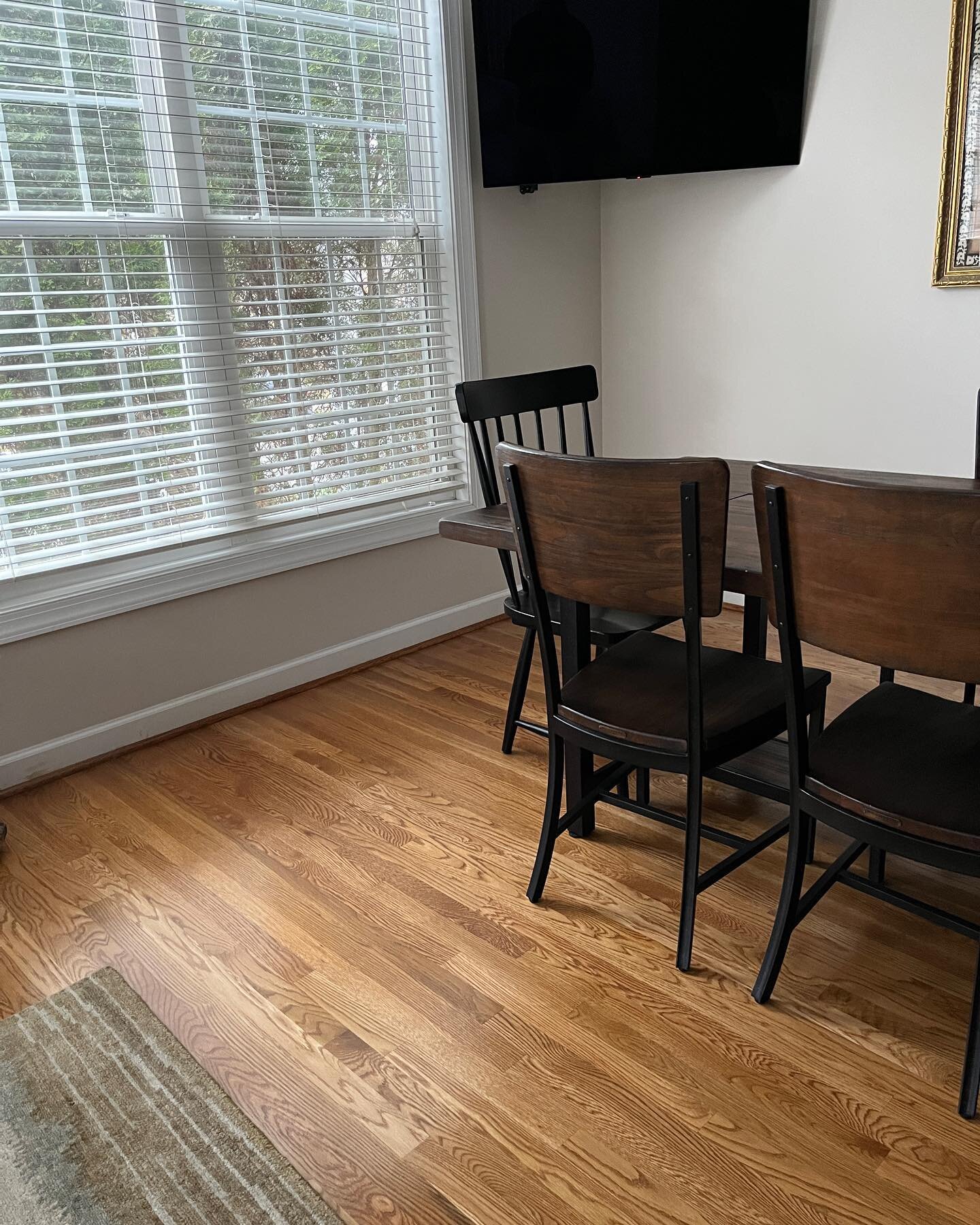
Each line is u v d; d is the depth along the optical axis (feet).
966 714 5.36
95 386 8.40
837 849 6.96
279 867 7.00
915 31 9.31
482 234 10.98
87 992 5.75
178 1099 4.94
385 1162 4.54
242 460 9.45
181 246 8.67
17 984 5.87
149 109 8.26
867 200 10.01
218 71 8.63
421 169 10.46
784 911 5.34
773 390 11.28
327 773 8.37
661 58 9.98
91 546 8.50
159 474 8.96
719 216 11.23
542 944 6.04
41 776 8.44
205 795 8.07
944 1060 5.01
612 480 5.00
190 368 8.91
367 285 10.20
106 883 6.89
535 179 10.57
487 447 8.17
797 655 4.79
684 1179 4.39
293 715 9.59
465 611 11.80
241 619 9.62
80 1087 5.05
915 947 5.89
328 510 10.14
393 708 9.66
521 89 10.18
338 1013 5.51
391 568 10.88
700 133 10.23
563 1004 5.51
